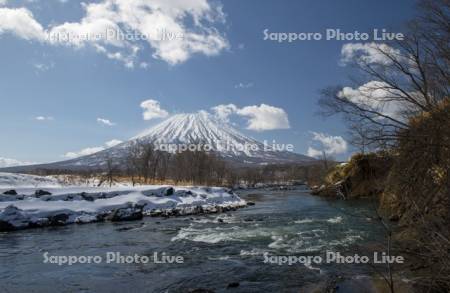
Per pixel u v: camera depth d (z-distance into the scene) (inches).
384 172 522.6
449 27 490.9
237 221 1050.1
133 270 518.9
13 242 764.0
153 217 1222.9
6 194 1266.0
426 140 437.7
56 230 938.7
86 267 541.3
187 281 458.0
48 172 3373.5
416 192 405.7
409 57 617.3
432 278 294.5
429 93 542.3
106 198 1382.9
